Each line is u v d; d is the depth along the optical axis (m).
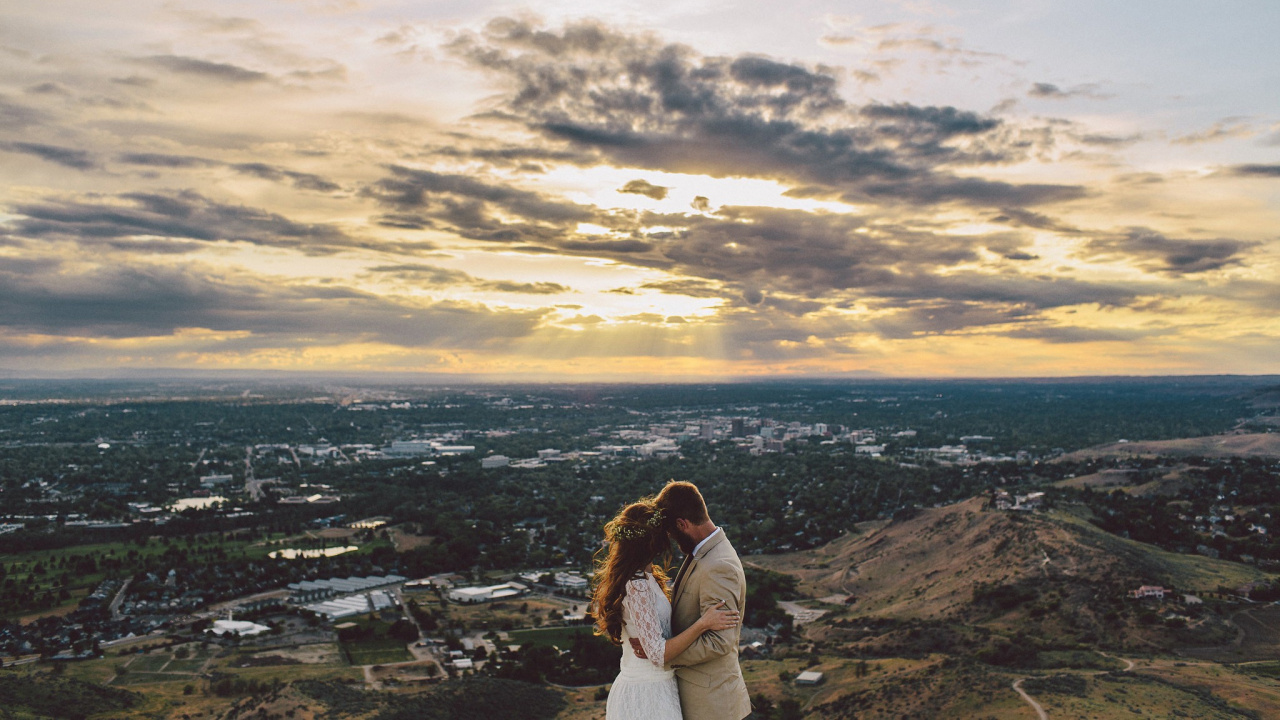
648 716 8.69
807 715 65.25
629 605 8.67
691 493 9.04
